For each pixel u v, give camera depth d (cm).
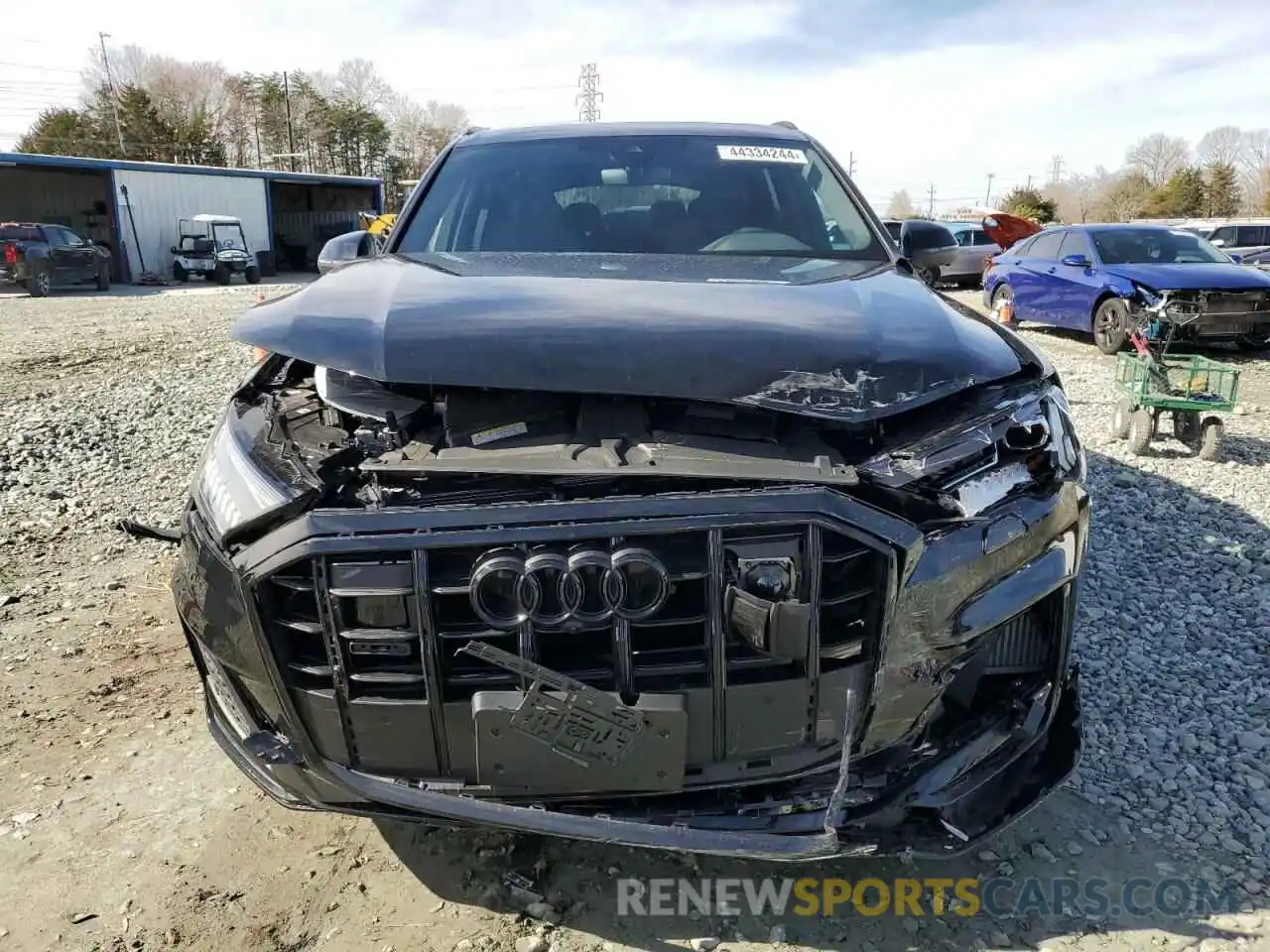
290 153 7200
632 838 183
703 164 347
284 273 3500
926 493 191
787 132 380
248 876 229
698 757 186
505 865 232
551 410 204
